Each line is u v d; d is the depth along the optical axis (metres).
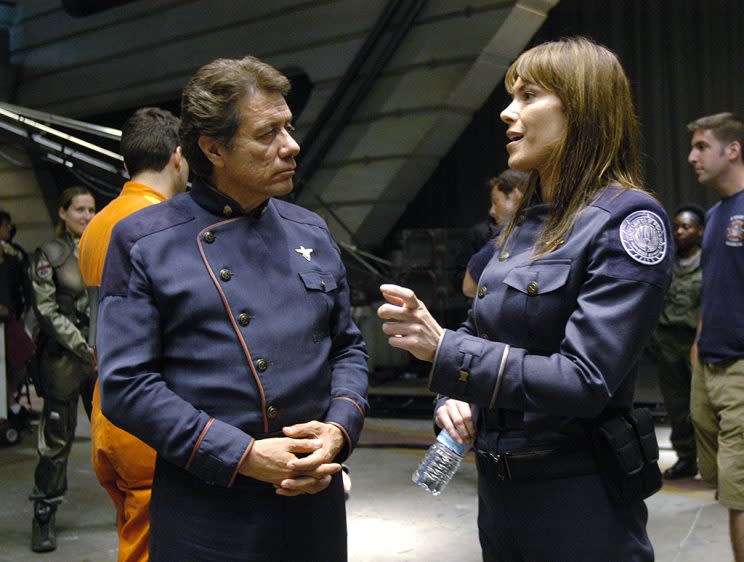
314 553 1.63
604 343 1.38
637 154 1.57
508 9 7.44
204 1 10.13
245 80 1.55
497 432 1.57
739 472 2.78
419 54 8.15
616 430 1.48
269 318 1.58
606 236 1.43
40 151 6.16
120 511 2.29
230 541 1.55
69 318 3.76
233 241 1.60
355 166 8.74
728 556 3.42
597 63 1.52
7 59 12.78
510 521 1.57
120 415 1.52
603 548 1.48
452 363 1.44
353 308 7.88
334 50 8.93
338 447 1.60
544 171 1.58
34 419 6.54
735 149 3.11
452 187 9.67
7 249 5.73
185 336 1.56
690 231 4.61
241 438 1.49
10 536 3.83
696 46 8.63
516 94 1.59
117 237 1.60
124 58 11.21
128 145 2.46
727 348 2.97
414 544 3.70
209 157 1.59
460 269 4.80
